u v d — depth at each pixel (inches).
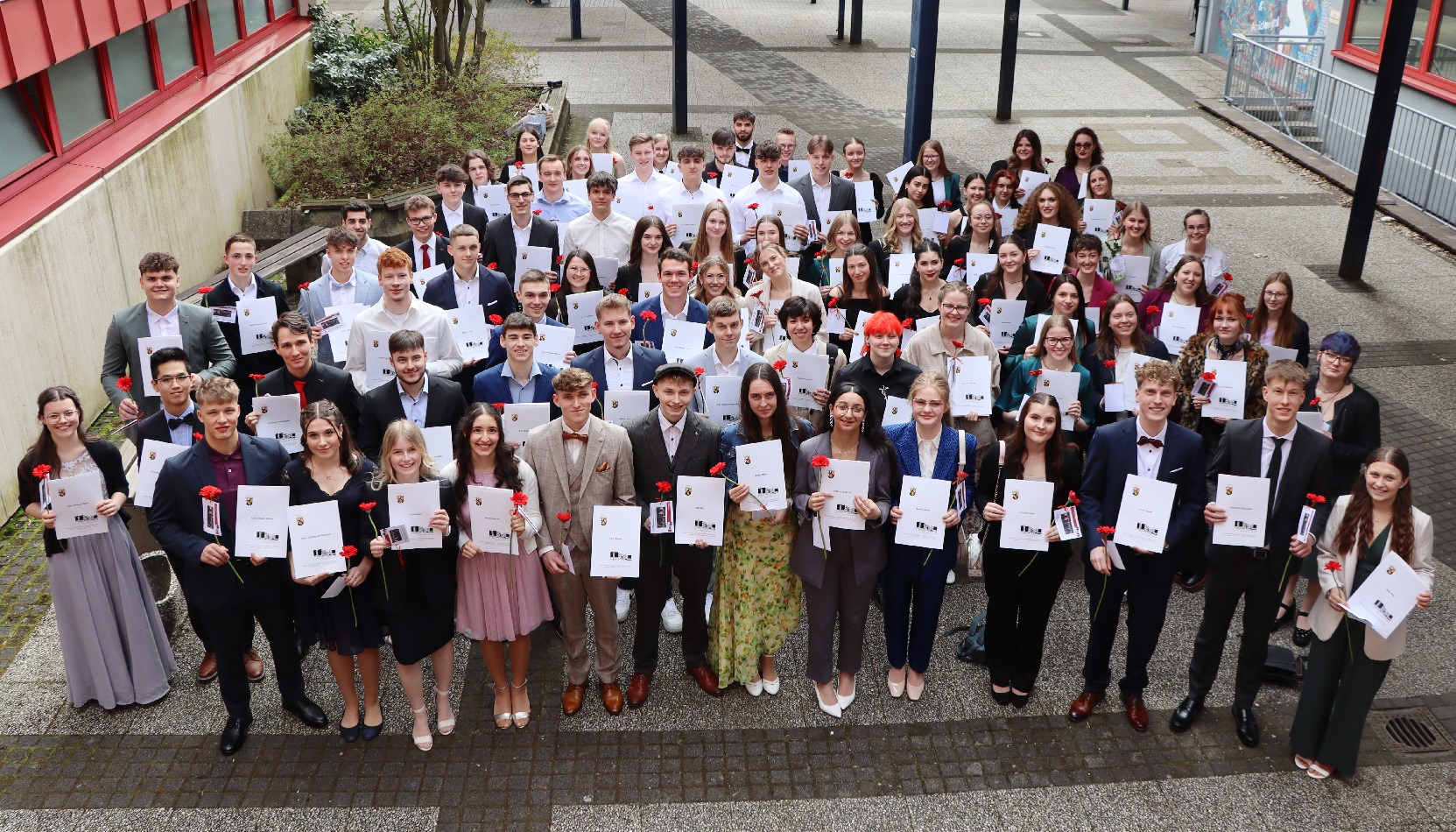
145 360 278.7
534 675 264.8
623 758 238.1
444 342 300.2
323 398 269.0
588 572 240.8
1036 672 249.9
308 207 510.6
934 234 405.7
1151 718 250.2
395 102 585.0
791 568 245.8
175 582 279.3
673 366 234.5
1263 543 224.8
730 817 222.7
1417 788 230.4
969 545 293.3
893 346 267.9
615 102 759.1
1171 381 228.1
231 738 237.9
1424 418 378.3
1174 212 575.8
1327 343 263.0
